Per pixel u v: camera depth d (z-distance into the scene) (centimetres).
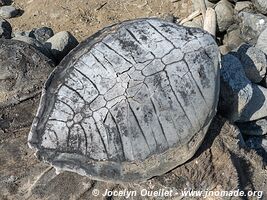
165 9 153
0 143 110
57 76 100
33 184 104
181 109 98
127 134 95
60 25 152
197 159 104
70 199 102
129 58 98
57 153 95
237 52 125
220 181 103
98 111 95
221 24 138
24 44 119
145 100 96
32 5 159
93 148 95
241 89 113
